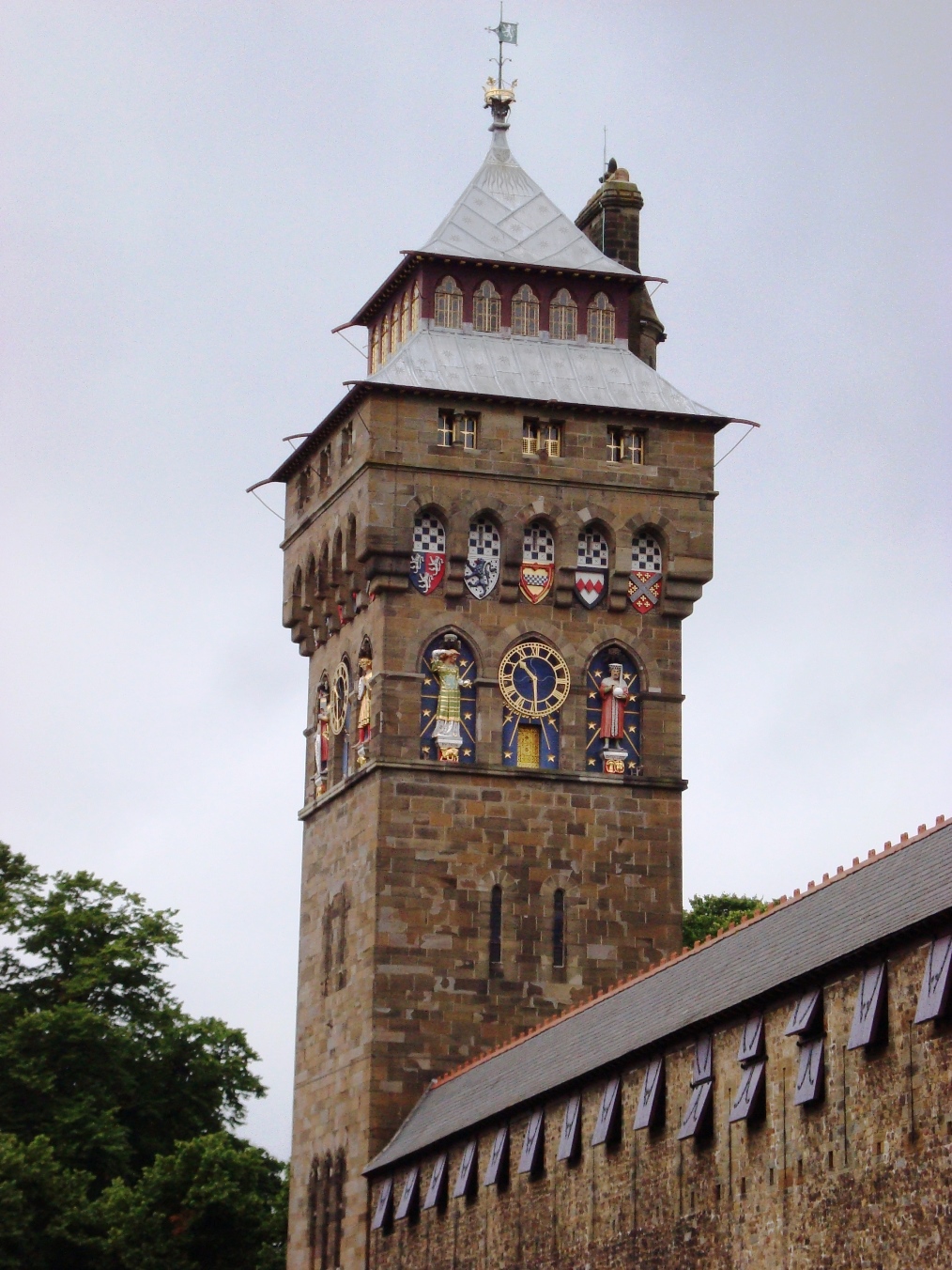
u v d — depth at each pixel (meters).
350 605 113.81
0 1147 123.69
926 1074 65.69
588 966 109.62
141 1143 136.88
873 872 76.19
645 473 113.38
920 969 66.44
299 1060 115.25
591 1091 84.75
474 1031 108.38
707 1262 76.19
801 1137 71.38
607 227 121.44
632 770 111.81
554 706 111.56
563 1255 85.38
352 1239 106.38
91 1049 134.88
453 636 111.12
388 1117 107.12
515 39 121.81
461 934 109.00
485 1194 91.94
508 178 118.44
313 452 119.06
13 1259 121.88
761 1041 74.19
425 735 110.25
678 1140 78.38
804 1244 70.81
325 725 116.56
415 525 111.38
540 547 112.44
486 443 112.12
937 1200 64.81
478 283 115.19
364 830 110.50
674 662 112.81
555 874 110.06
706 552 113.25
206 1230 125.94
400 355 112.88
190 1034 139.25
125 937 140.50
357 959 109.94
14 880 143.38
